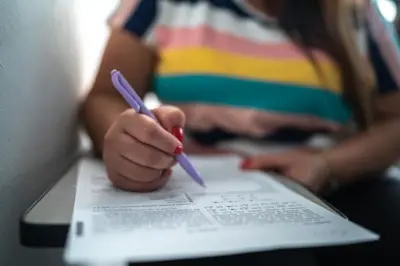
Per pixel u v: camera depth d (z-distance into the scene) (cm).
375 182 72
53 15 58
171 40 75
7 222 43
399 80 79
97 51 92
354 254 54
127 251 27
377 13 81
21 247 48
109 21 76
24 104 47
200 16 75
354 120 80
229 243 29
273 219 34
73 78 70
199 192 44
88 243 28
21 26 45
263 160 61
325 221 34
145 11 75
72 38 69
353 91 77
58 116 61
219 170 57
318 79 73
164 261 33
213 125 72
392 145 71
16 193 45
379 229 55
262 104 72
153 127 42
